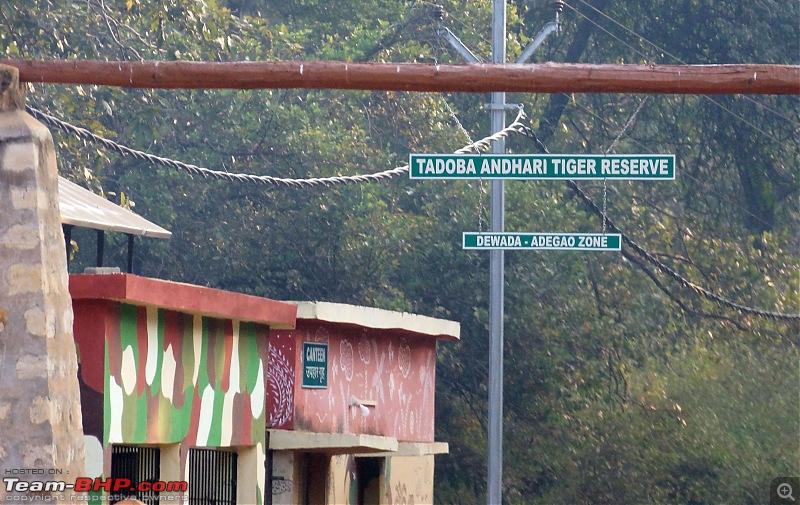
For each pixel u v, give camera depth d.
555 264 44.66
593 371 45.28
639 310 46.66
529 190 44.25
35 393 13.38
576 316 44.94
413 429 31.44
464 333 45.38
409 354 31.33
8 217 13.59
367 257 43.09
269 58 43.94
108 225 21.53
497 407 31.12
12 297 13.51
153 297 17.86
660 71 13.47
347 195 43.06
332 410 27.56
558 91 13.70
